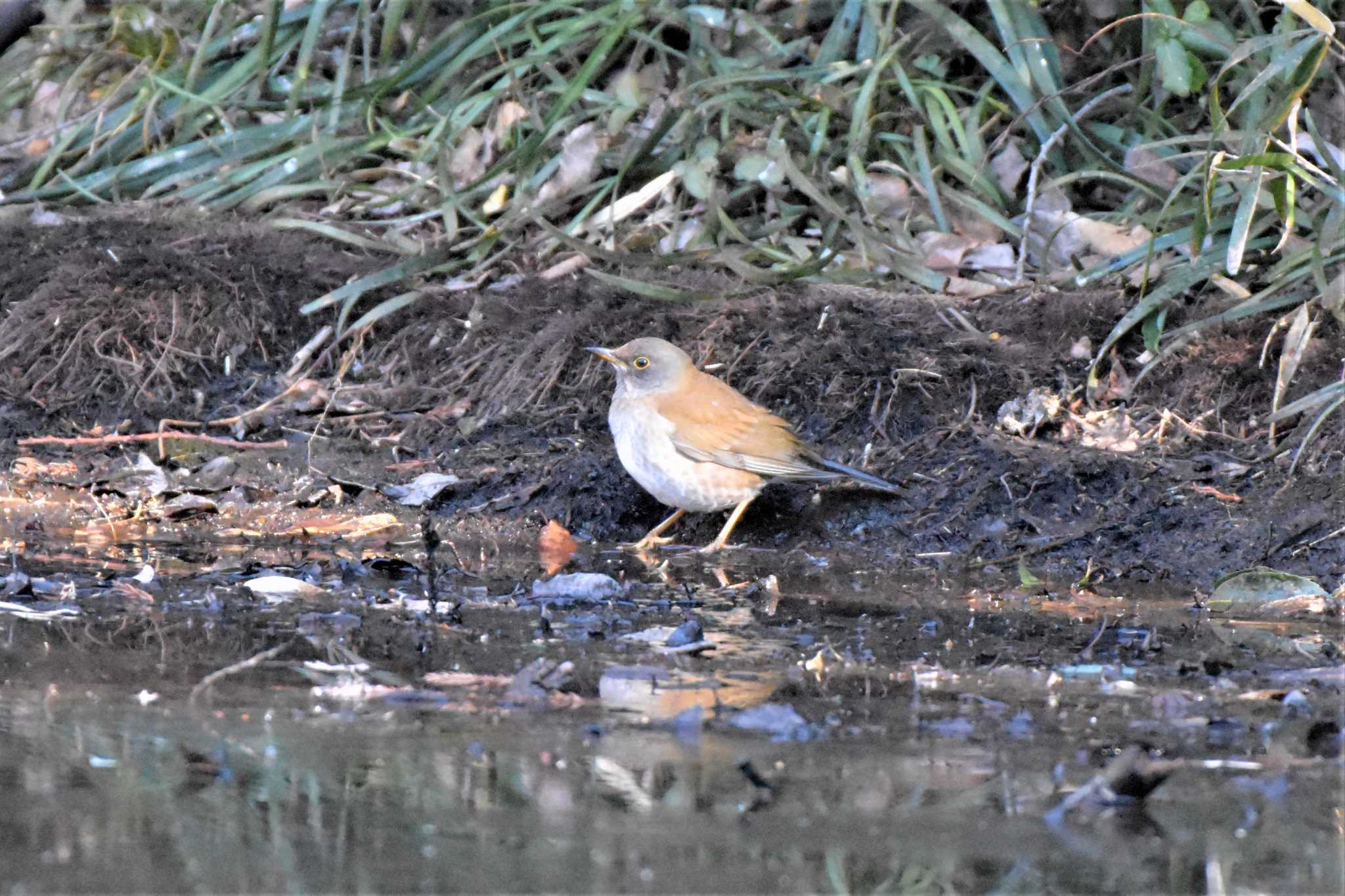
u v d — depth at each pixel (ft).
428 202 49.75
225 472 39.70
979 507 36.91
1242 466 37.22
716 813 19.16
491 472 39.68
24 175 53.36
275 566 33.65
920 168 47.47
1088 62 49.75
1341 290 38.75
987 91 48.98
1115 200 48.11
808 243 47.16
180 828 18.37
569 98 48.49
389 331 44.86
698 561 35.83
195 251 46.24
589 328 43.06
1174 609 31.45
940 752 21.58
